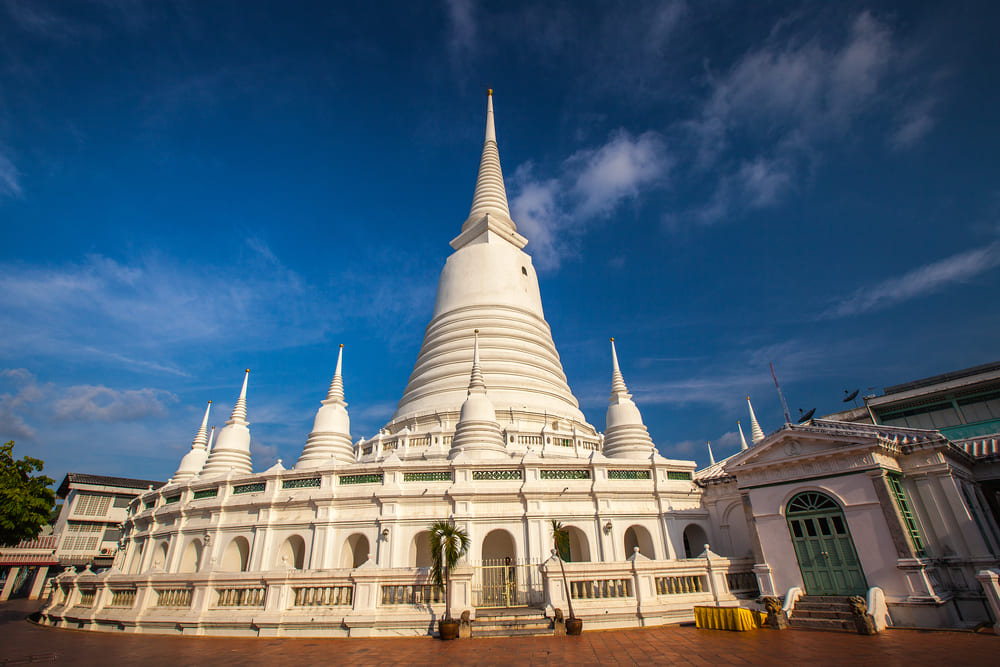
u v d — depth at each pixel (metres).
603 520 33.59
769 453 27.91
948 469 25.19
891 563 23.31
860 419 44.50
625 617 24.55
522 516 32.59
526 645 20.61
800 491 26.62
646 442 44.44
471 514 32.16
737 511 35.94
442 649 20.23
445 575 24.33
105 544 74.75
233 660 19.14
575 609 24.36
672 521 35.34
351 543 33.25
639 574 25.73
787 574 26.19
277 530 34.12
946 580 24.06
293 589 25.94
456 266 57.50
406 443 43.25
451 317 54.22
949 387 38.47
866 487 24.64
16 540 44.94
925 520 25.47
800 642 19.61
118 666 18.34
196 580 27.70
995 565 23.22
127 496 78.50
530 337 52.78
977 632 20.36
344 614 24.31
